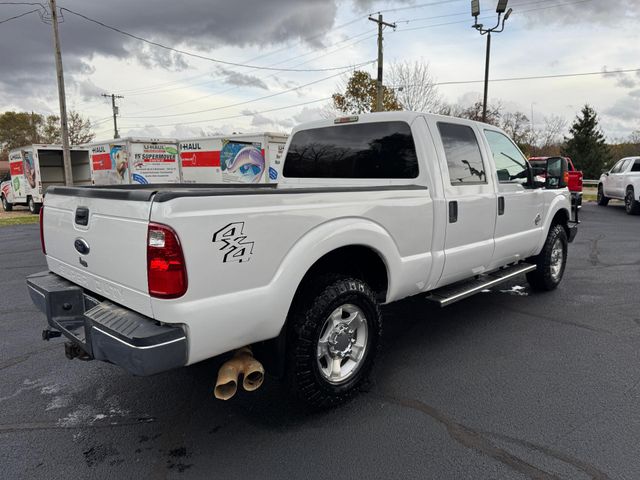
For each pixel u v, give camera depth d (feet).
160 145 59.88
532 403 10.62
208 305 7.93
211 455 8.91
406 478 8.14
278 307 8.92
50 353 13.98
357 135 13.99
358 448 9.04
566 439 9.19
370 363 11.00
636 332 15.05
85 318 8.71
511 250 16.02
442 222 12.59
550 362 12.82
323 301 9.69
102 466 8.63
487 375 12.07
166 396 11.30
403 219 11.43
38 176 61.46
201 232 7.73
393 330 15.48
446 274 13.15
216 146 58.08
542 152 178.40
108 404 10.94
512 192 15.58
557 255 19.72
